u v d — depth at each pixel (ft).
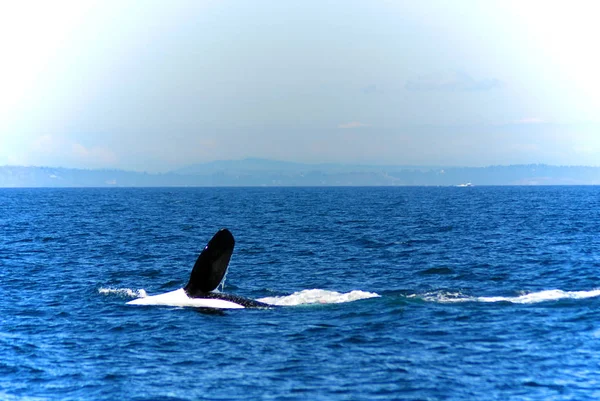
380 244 585.63
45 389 189.37
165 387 189.47
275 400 178.70
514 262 450.71
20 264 444.96
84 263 454.81
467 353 217.97
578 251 513.86
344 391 184.75
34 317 274.57
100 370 204.64
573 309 277.64
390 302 294.05
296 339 235.81
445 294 317.22
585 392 182.19
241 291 346.95
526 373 197.77
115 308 290.15
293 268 434.30
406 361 209.87
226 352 221.46
